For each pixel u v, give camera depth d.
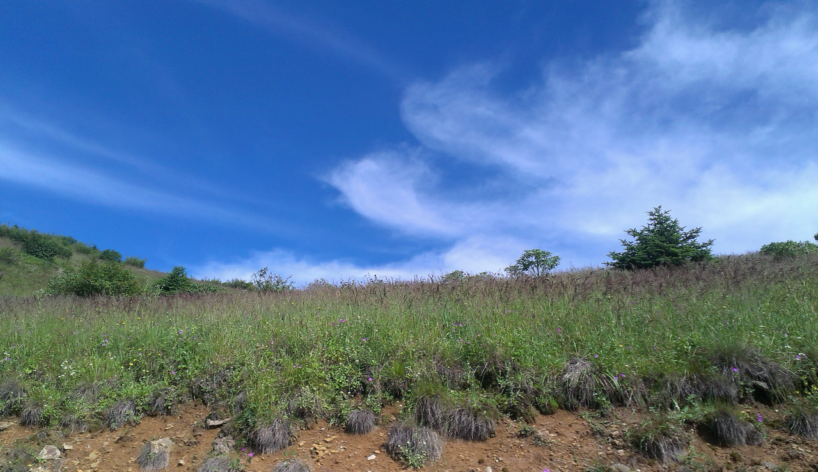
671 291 8.01
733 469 3.86
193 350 6.68
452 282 10.34
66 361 6.42
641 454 4.13
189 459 4.80
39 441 5.11
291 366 5.71
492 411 4.89
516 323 6.37
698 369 4.86
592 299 7.48
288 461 4.44
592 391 4.96
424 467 4.38
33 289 24.12
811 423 4.16
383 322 6.82
